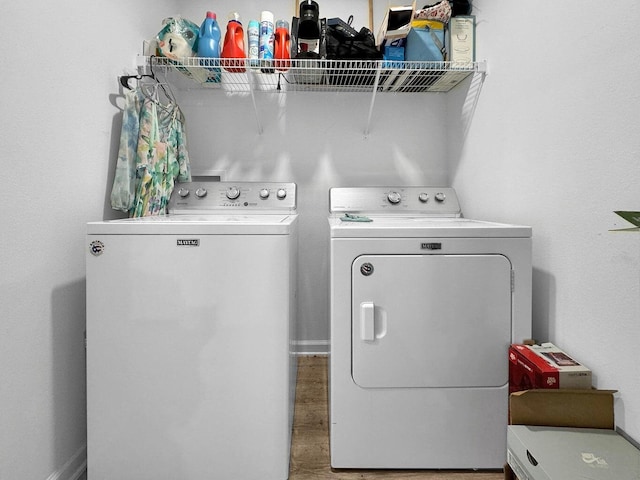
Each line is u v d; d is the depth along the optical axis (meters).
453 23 1.88
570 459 0.90
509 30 1.59
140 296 1.17
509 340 1.26
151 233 1.17
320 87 2.25
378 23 2.31
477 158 1.91
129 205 1.54
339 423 1.27
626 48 0.97
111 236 1.17
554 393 1.04
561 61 1.24
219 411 1.20
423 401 1.26
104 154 1.49
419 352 1.25
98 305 1.17
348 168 2.33
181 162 2.00
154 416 1.19
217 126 2.30
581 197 1.15
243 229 1.18
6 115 0.99
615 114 1.01
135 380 1.18
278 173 2.32
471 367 1.26
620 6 0.99
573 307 1.19
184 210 1.91
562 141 1.24
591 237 1.11
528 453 0.94
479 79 1.89
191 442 1.20
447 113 2.33
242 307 1.18
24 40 1.05
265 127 2.31
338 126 2.32
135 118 1.54
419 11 1.85
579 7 1.15
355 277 1.24
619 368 1.01
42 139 1.13
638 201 0.95
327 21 1.92
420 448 1.27
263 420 1.20
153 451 1.20
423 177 2.35
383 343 1.25
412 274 1.24
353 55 1.85
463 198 2.09
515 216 1.54
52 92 1.17
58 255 1.21
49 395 1.18
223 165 2.31
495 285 1.25
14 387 1.03
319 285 2.36
